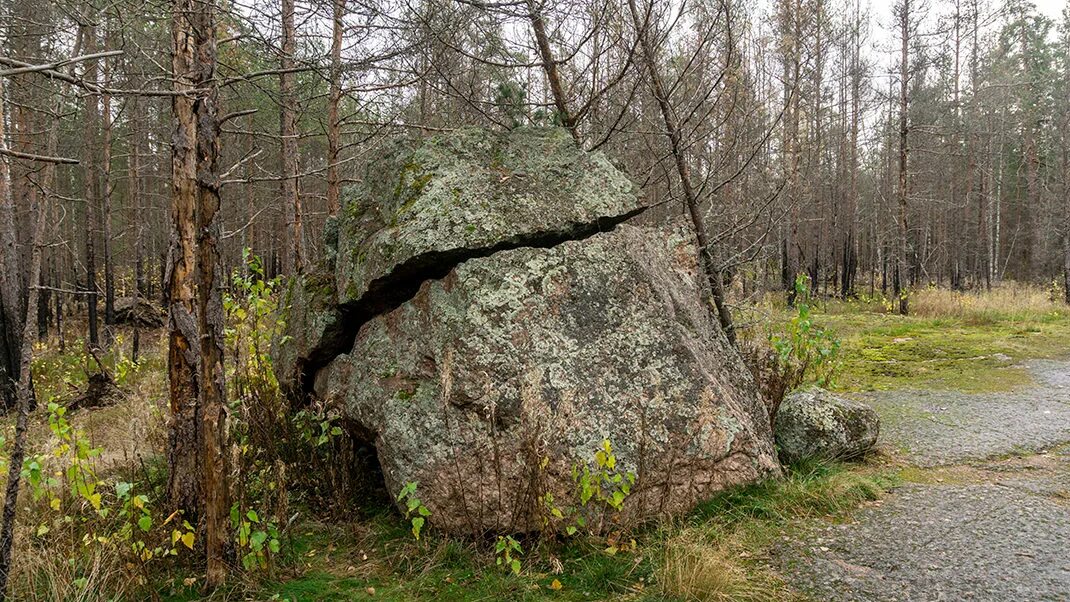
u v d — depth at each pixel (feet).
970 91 76.95
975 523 12.46
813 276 77.56
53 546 11.24
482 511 11.94
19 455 9.65
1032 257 99.91
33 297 9.30
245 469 13.37
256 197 59.98
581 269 13.42
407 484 11.75
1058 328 40.70
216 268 10.66
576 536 11.98
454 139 14.20
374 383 13.29
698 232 18.99
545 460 11.51
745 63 24.00
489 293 12.51
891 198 87.04
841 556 11.23
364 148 27.96
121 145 53.88
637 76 20.38
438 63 17.56
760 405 15.99
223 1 12.97
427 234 12.80
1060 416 21.17
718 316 20.21
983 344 35.45
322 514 13.74
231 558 10.87
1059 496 14.14
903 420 20.92
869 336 39.99
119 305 59.57
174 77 10.18
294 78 23.34
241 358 20.71
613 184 14.46
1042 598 9.60
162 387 28.09
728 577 10.32
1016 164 112.37
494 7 15.03
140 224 58.85
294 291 17.39
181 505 12.10
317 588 10.69
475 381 12.07
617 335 13.25
